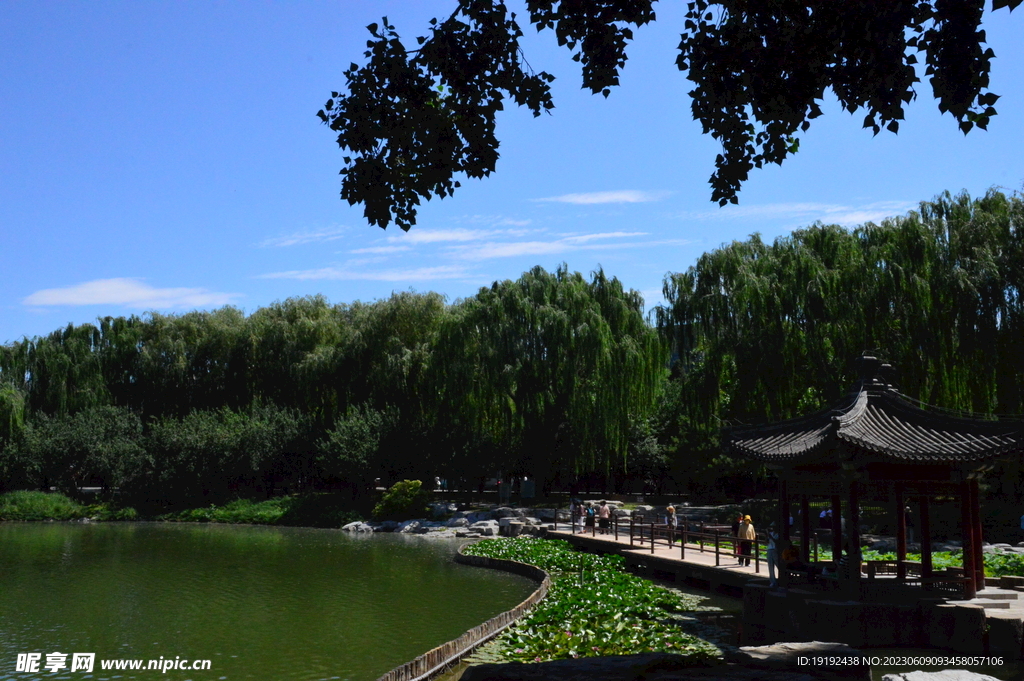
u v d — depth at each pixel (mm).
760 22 9922
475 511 54938
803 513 21844
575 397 52281
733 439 23109
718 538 27141
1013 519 35906
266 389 69688
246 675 17109
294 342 66625
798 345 42000
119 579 30656
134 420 67875
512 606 24938
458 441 57844
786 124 10742
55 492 64750
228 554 39188
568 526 47156
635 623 20516
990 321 35062
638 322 54438
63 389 68812
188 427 64688
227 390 70250
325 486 69125
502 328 54094
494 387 54000
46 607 24891
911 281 37812
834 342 40344
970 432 19094
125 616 23422
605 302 54625
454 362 56000
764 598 20047
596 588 25672
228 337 69562
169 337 70188
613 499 57656
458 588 28656
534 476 57344
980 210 38688
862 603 18188
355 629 21531
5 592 27719
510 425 55625
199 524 58719
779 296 42312
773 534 21172
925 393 37812
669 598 24406
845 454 18656
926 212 40562
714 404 45469
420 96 10688
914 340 37531
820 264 41656
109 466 64250
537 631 19812
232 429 64250
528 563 33438
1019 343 35000
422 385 59531
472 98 10711
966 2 8648
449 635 20781
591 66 10742
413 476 59125
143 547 42219
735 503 53281
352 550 41469
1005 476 37312
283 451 63094
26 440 64250
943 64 8820
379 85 10656
